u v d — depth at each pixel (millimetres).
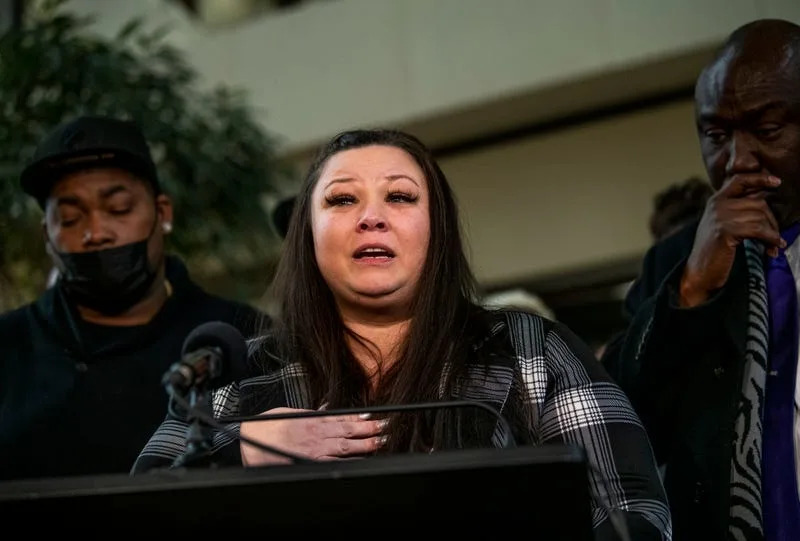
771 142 2660
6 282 5336
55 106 5141
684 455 2623
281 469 1560
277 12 8016
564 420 2219
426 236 2414
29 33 5266
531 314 2439
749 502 2479
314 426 2193
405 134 2543
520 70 7184
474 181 7895
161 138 5266
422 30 7516
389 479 1538
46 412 3191
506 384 2277
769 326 2639
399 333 2432
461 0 7430
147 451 2309
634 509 2061
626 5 6863
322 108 7691
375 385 2381
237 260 5816
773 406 2574
